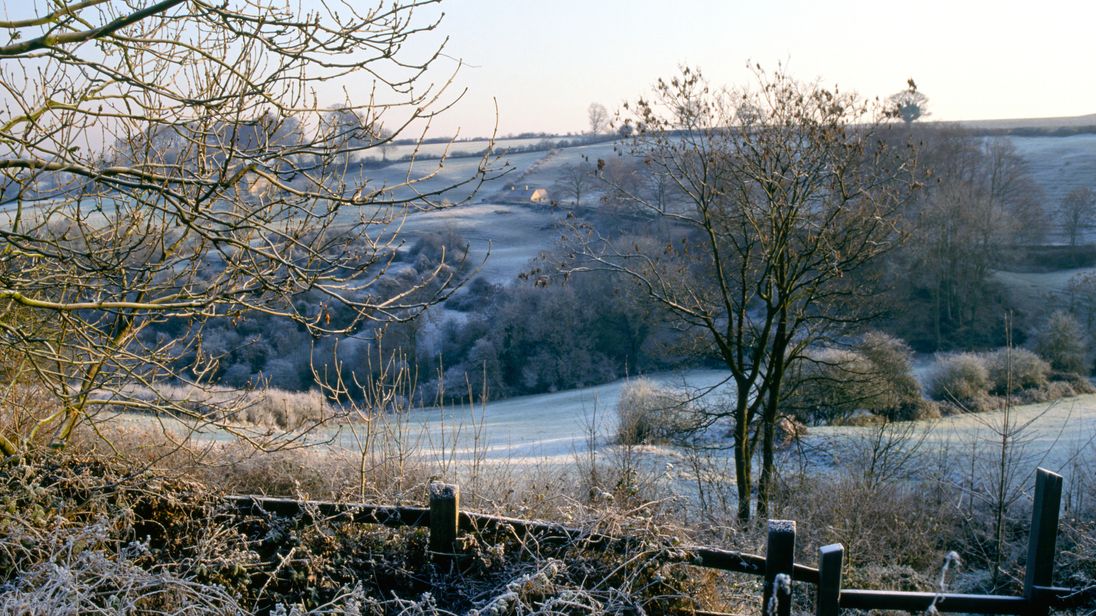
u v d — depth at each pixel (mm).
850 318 15164
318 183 5008
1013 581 9875
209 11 4652
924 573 9727
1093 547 9094
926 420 24484
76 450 5984
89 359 6090
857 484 12062
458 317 43594
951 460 16438
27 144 4605
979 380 28906
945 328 43219
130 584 4238
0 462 5141
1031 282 48156
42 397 6910
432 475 7723
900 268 35969
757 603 7102
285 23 4680
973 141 55031
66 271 5480
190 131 5223
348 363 29562
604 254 15625
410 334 29938
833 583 5203
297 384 27844
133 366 6375
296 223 5930
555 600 4652
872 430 15914
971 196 43125
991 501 11727
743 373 14336
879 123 13758
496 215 55094
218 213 4770
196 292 6121
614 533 5367
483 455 9164
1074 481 12961
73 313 6039
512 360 41656
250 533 5430
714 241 14109
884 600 5434
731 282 16188
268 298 5773
